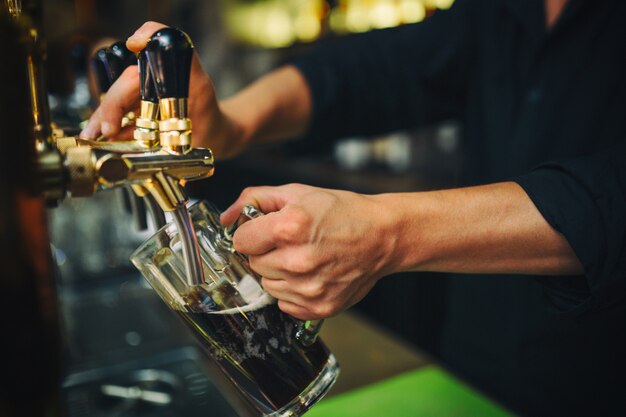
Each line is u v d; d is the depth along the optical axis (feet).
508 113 3.86
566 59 3.46
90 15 10.56
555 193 2.11
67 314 4.76
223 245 1.80
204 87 2.66
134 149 1.52
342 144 10.70
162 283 1.76
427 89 4.44
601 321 3.34
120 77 2.08
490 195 2.15
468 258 2.13
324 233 1.78
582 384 3.49
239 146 3.44
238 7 15.10
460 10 4.25
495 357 3.89
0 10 0.90
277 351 1.81
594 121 3.39
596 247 2.07
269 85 3.87
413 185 9.21
